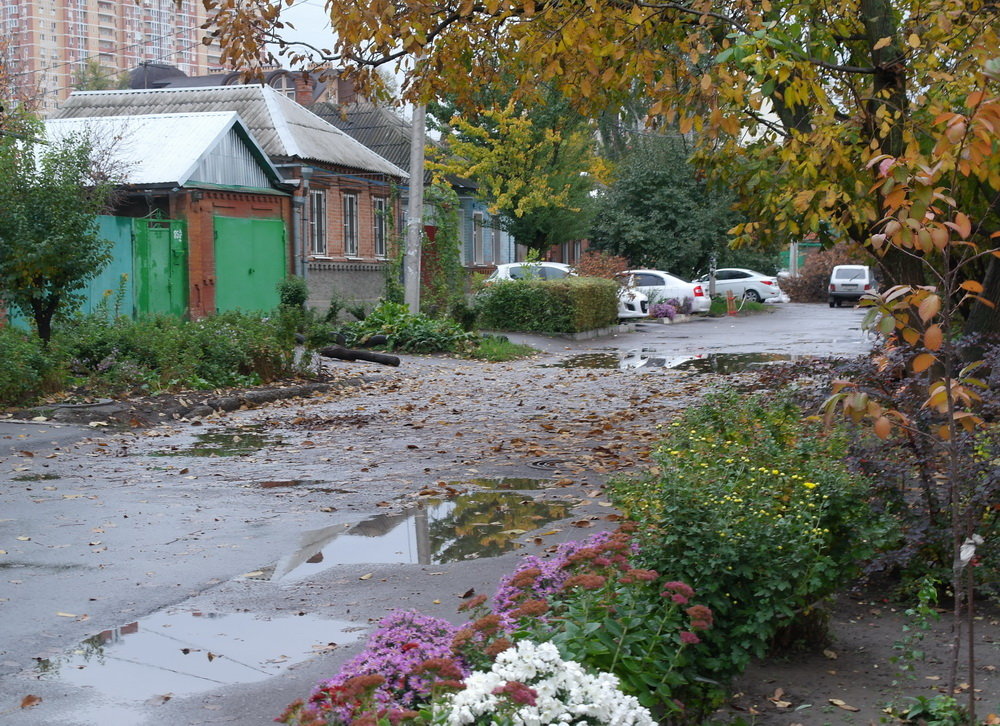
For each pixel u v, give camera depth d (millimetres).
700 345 28250
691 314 40844
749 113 10844
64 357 16531
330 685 4004
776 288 50875
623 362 23828
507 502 9555
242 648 5863
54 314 17844
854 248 10719
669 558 5102
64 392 15383
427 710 3537
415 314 26422
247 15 12430
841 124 9609
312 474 10938
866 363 6727
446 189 31203
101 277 23531
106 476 10789
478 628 4094
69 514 9070
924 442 6293
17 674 5477
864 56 11883
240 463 11570
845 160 9336
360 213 34812
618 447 12141
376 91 13836
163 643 5953
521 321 30469
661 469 6773
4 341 15141
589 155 44656
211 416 15164
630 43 10891
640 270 41375
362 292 34812
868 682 5281
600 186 50406
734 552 5039
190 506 9414
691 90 9789
